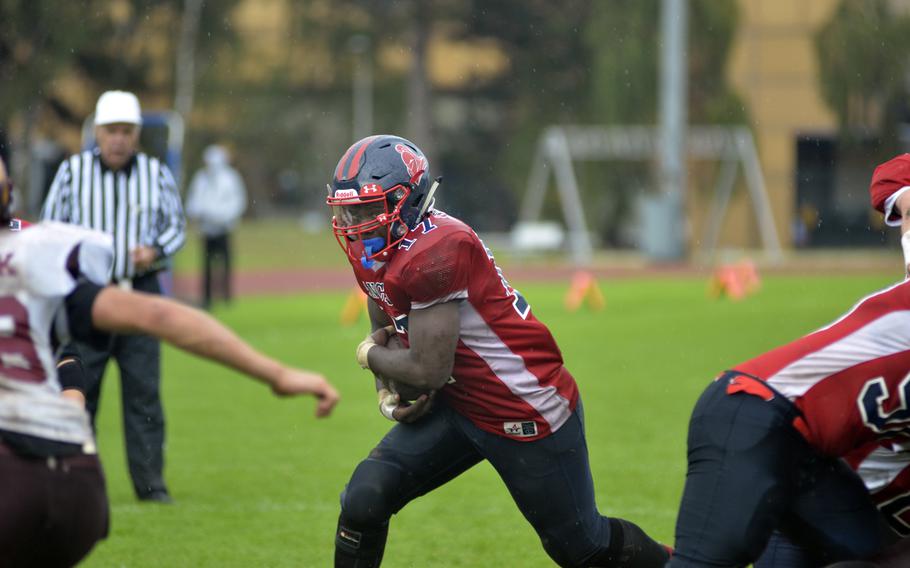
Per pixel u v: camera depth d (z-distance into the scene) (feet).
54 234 38.63
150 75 463.42
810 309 207.10
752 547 43.91
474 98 548.31
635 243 440.04
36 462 37.73
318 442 103.81
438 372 49.39
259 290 272.92
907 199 48.57
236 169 558.15
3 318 37.63
